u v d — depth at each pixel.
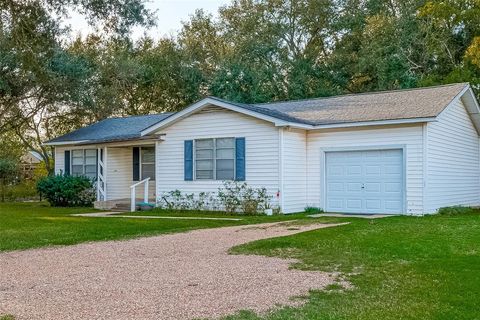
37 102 28.61
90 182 22.75
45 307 5.39
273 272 7.11
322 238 10.12
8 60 23.86
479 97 24.19
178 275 6.98
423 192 15.22
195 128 18.31
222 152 17.69
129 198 22.31
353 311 5.18
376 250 8.73
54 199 22.64
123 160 22.61
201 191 18.11
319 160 17.23
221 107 17.50
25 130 34.00
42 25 16.98
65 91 27.70
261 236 10.84
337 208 16.89
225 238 10.64
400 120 15.27
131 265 7.79
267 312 5.18
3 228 12.82
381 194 16.08
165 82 37.03
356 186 16.56
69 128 33.56
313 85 36.69
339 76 36.31
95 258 8.49
